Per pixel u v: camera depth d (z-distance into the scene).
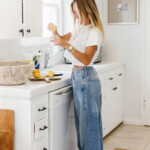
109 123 4.26
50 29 3.08
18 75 2.66
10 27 2.72
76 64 2.96
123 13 4.64
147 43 4.57
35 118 2.64
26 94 2.53
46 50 4.06
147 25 4.54
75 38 2.98
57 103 2.90
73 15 3.02
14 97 2.60
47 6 4.22
